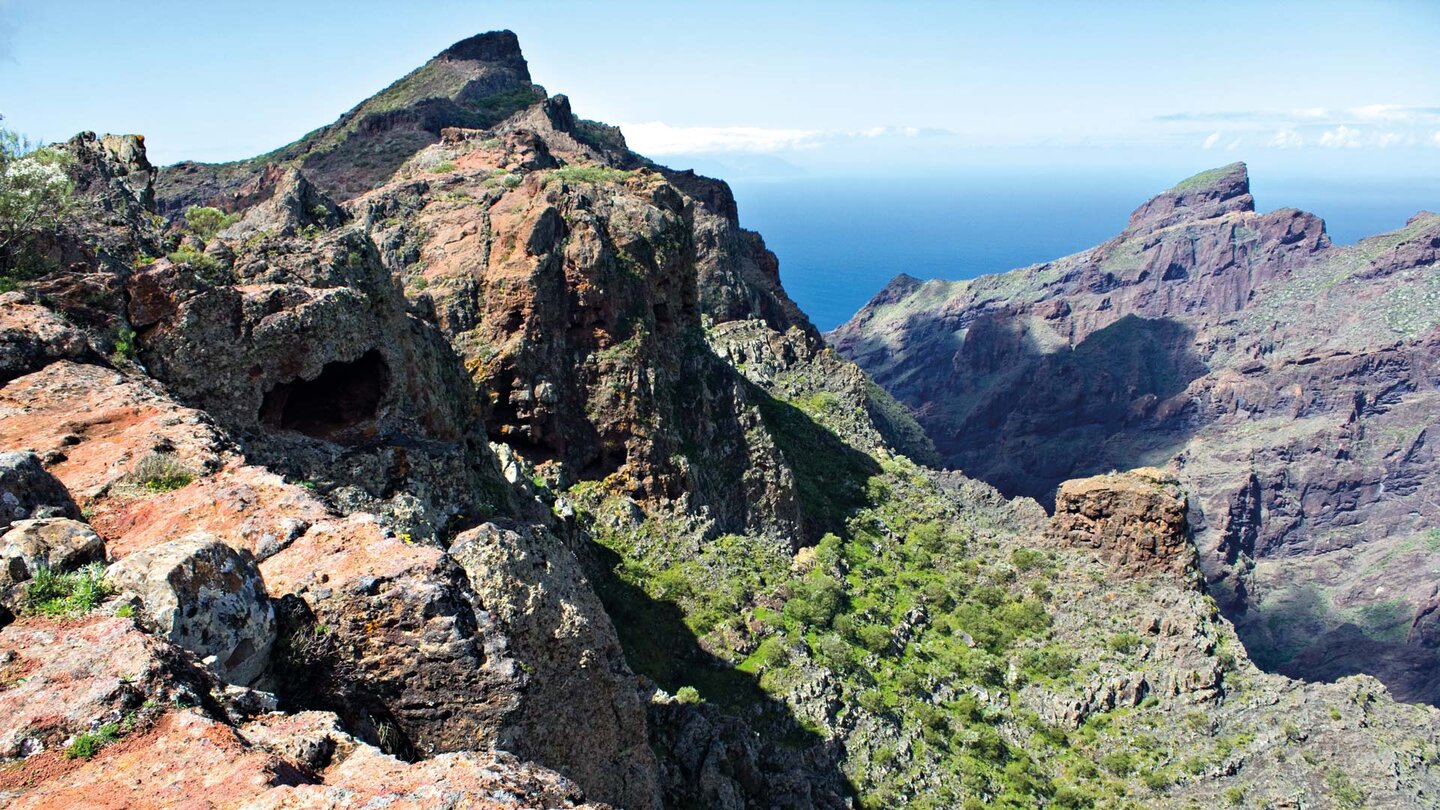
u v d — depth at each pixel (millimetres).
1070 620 79000
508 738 19875
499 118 172250
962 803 58594
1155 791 63531
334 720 15117
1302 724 69688
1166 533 84500
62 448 22844
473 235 71750
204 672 15141
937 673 69375
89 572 16234
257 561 19844
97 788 12320
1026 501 106625
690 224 91750
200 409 30984
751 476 80562
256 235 39000
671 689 57125
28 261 33344
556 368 68438
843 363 129125
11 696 13469
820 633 67438
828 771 56000
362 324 36750
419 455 36188
